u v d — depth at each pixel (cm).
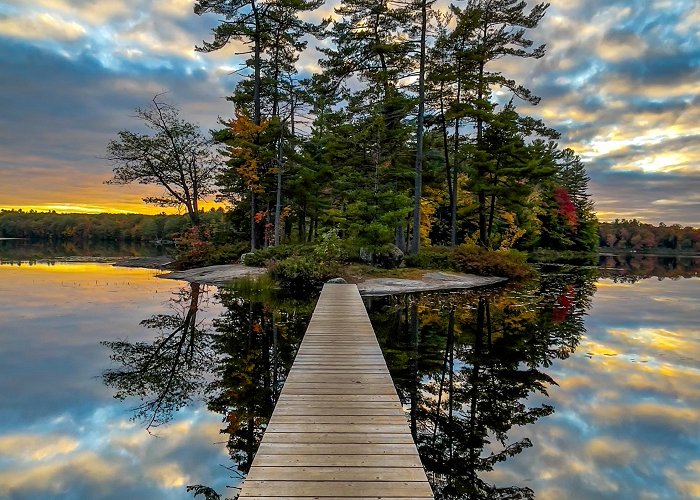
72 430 493
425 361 768
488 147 2262
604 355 816
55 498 365
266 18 2252
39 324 1006
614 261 4541
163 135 2514
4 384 632
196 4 2148
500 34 2138
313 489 272
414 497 265
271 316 1118
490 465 429
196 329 975
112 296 1397
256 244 2405
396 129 1967
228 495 373
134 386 629
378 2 2053
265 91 2462
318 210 2695
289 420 378
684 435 492
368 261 1892
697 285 2062
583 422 525
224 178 2367
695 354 826
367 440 340
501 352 830
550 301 1445
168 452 446
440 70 2153
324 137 2725
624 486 392
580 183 5153
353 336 689
